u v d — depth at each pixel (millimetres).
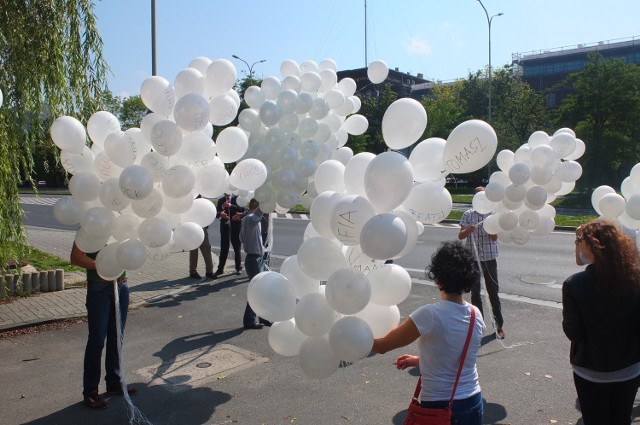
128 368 5488
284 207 6590
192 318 7379
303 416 4348
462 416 2535
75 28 7863
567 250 12406
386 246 2545
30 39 7316
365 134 29953
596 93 29406
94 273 4465
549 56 77000
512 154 5355
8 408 4539
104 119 4070
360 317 3039
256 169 4773
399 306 7852
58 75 7543
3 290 8094
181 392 4859
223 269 10664
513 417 4246
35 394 4840
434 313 2582
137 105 46312
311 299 2939
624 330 2771
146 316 7508
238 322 7176
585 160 30047
